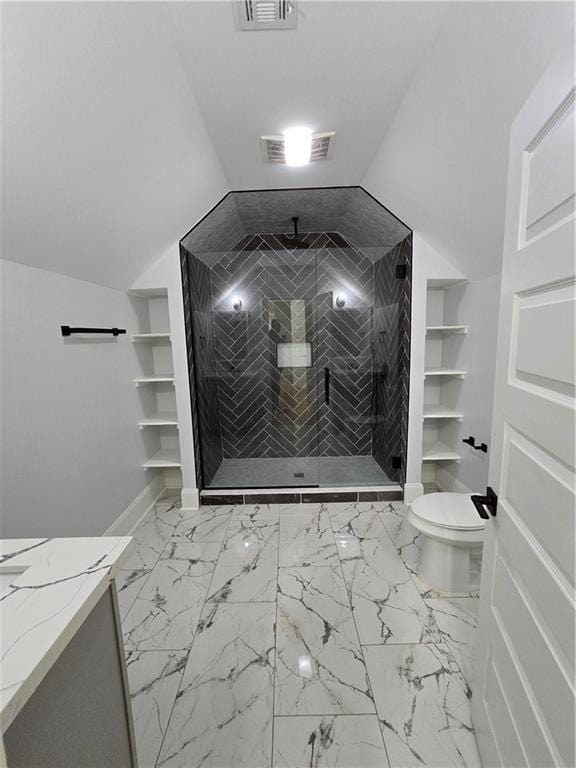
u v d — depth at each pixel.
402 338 2.64
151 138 1.47
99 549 0.73
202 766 1.08
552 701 0.66
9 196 1.19
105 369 2.17
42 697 0.54
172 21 1.15
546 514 0.69
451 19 1.12
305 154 1.95
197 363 2.76
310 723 1.19
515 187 0.84
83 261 1.81
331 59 1.33
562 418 0.63
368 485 2.81
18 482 1.44
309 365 3.48
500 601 0.93
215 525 2.45
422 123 1.56
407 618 1.61
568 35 0.61
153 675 1.36
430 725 1.17
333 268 3.34
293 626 1.58
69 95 1.06
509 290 0.88
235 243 3.36
